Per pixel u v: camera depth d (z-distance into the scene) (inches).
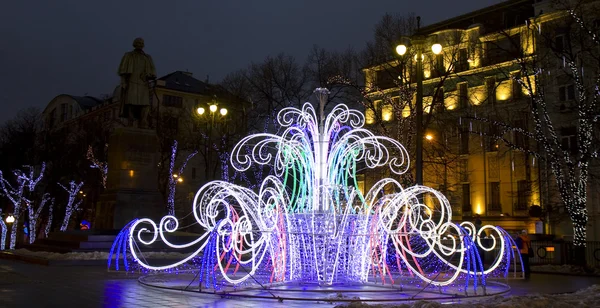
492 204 1556.3
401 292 434.3
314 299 378.3
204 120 1680.6
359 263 474.0
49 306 343.6
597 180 1169.4
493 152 1555.1
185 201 2096.5
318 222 460.4
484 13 1614.2
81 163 1883.6
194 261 716.0
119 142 874.8
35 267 638.5
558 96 1283.2
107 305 350.9
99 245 756.0
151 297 392.5
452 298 408.8
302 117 515.8
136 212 859.4
